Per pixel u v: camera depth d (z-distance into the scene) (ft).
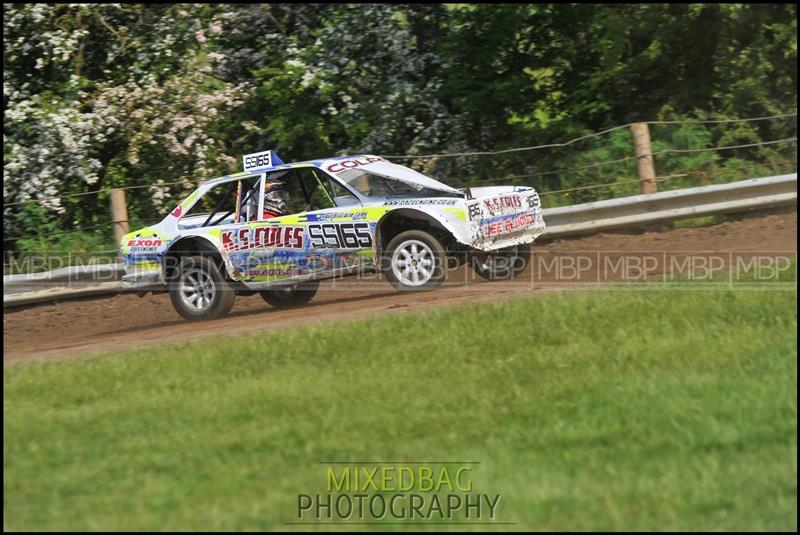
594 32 114.32
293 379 48.78
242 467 38.04
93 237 106.63
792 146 108.27
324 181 77.92
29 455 41.27
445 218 69.05
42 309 97.40
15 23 112.98
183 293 77.05
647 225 94.27
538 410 41.73
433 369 48.39
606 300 58.13
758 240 84.23
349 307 70.03
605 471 35.27
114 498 36.06
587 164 103.65
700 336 49.52
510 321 55.47
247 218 76.23
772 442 36.81
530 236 73.51
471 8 114.32
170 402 46.83
